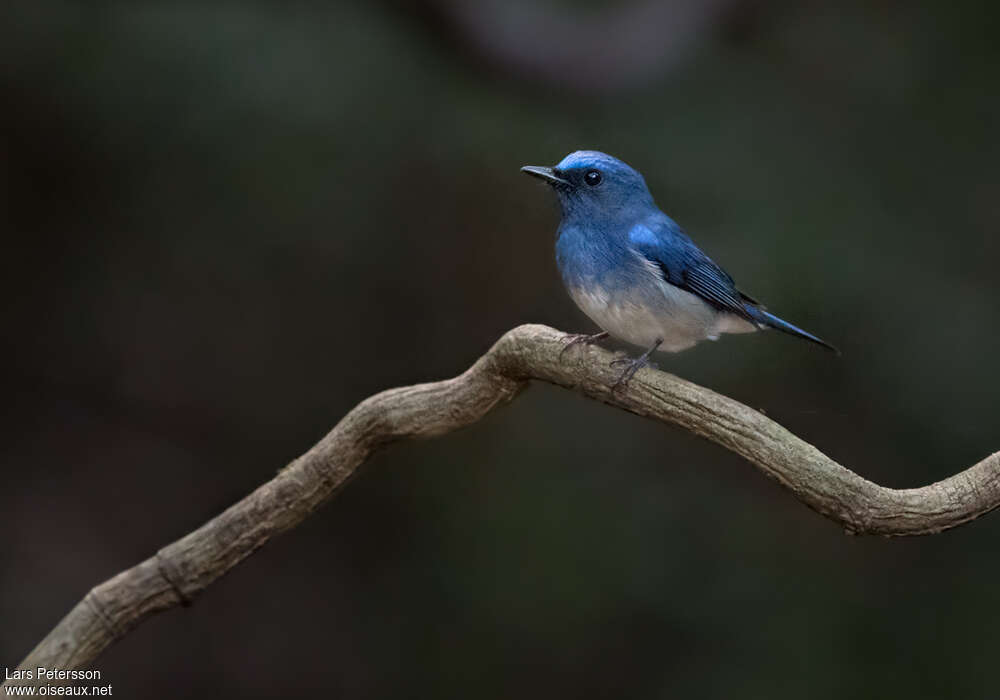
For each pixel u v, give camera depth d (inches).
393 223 475.8
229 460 520.4
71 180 474.6
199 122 439.2
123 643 510.3
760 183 440.8
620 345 313.9
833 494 186.2
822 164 450.3
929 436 434.9
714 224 431.5
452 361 504.1
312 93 433.1
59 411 519.5
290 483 207.5
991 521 450.6
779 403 440.1
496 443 487.5
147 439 523.5
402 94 445.1
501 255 494.3
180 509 516.7
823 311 428.5
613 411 483.8
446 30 438.3
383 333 509.4
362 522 506.3
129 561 508.1
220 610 517.3
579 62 441.7
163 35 432.8
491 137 445.4
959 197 455.8
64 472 517.3
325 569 513.0
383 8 449.7
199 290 506.3
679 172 438.0
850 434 438.0
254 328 513.0
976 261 448.5
